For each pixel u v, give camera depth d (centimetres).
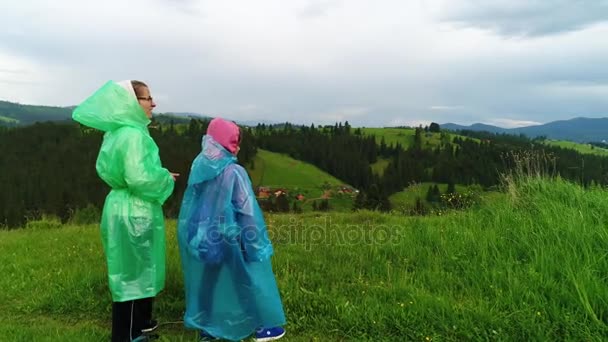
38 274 611
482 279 495
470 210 810
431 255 589
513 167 841
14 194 5747
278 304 409
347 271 557
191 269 407
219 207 392
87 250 744
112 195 394
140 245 390
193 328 414
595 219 612
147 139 397
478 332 391
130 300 397
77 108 396
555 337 378
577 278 439
